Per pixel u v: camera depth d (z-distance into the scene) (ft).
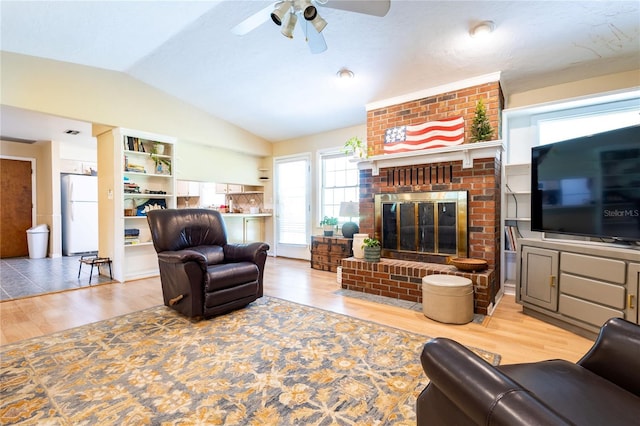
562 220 8.79
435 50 9.70
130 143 13.94
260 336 7.81
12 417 4.78
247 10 9.05
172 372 6.11
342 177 17.61
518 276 9.76
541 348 7.20
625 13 7.46
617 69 9.70
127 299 10.98
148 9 8.89
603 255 7.48
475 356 2.94
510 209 12.04
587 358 3.97
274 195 20.61
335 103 14.39
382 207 12.78
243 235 20.40
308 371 6.16
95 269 16.02
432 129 11.66
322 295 11.48
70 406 5.06
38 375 5.99
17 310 9.80
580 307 7.92
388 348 7.16
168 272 9.41
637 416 3.00
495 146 9.93
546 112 11.28
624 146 7.39
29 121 15.25
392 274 11.18
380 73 11.41
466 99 11.12
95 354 6.85
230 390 5.53
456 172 11.11
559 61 9.60
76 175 20.75
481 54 9.60
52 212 19.95
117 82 13.11
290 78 12.65
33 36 9.82
